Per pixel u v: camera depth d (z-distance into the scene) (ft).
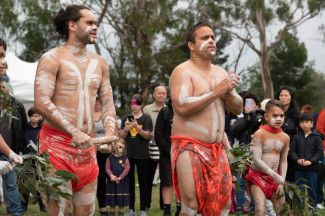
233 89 17.13
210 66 17.52
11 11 77.77
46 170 16.42
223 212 17.22
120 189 30.63
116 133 17.40
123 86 83.76
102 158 30.53
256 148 23.25
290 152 31.01
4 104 17.26
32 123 31.30
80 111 16.79
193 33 17.29
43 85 16.53
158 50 84.48
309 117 30.99
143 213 30.32
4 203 33.50
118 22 84.07
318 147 31.04
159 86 32.07
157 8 82.38
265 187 22.93
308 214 22.22
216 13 91.15
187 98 16.70
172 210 32.91
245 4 92.07
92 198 16.92
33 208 33.55
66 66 16.75
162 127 28.89
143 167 30.32
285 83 146.51
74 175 15.80
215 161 16.92
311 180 30.99
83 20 16.94
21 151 28.53
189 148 16.81
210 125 16.94
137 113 30.76
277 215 22.90
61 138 16.53
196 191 16.71
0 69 17.93
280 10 97.66
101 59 17.53
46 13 76.48
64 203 16.61
